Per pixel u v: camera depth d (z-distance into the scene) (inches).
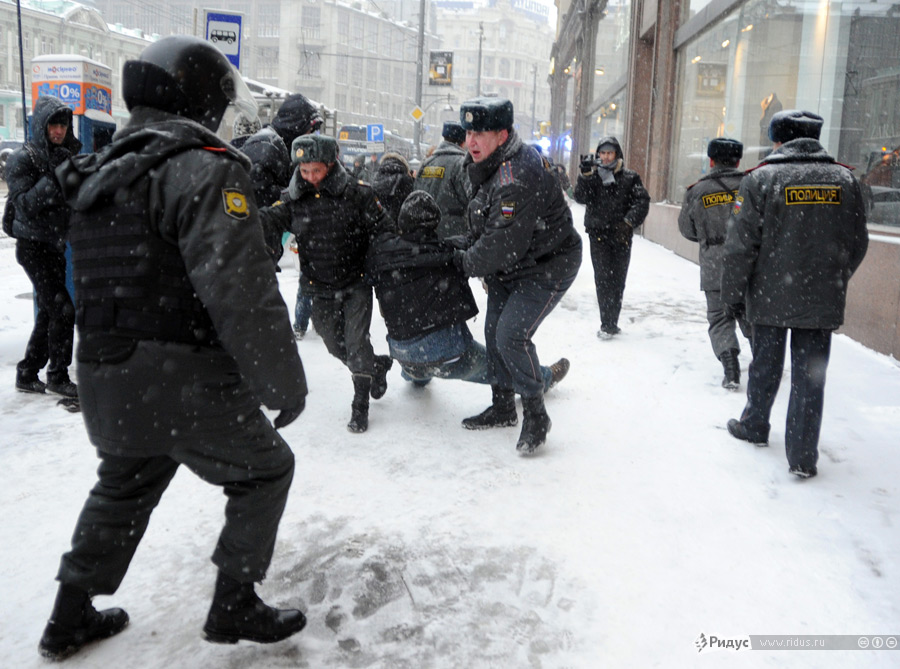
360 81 3774.6
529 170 149.5
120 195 81.4
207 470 90.0
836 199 146.3
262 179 202.1
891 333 252.8
